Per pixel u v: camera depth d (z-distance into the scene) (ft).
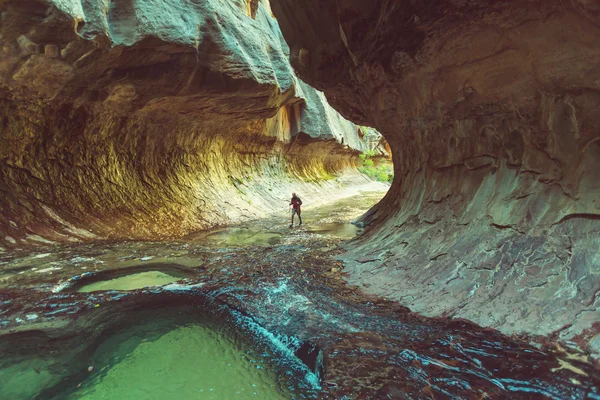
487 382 8.86
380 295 16.12
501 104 15.35
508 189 15.47
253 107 40.86
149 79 28.94
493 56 14.34
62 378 10.38
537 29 12.26
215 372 10.88
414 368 9.80
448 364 9.80
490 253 14.38
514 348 10.02
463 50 15.26
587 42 11.14
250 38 36.52
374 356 10.59
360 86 25.09
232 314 14.93
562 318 10.43
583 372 8.46
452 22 14.48
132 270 21.43
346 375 9.69
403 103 22.07
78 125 30.73
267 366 11.28
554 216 13.03
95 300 16.06
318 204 65.36
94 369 10.90
